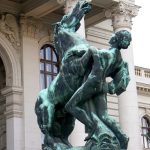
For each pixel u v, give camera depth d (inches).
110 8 1195.3
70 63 253.4
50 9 1224.2
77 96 247.4
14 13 1243.8
